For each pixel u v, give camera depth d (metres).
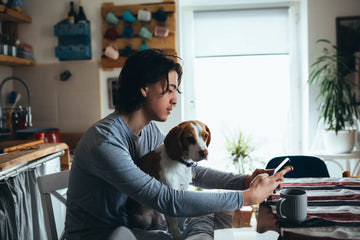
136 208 1.03
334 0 2.57
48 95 2.76
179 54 2.68
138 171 0.90
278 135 2.89
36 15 2.72
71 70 2.73
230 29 2.80
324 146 2.55
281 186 1.17
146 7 2.62
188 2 2.74
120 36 2.67
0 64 2.60
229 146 2.71
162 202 0.87
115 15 2.65
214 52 2.82
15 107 2.76
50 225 1.19
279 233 0.83
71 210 0.99
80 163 0.93
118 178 0.87
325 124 2.57
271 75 2.84
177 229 1.00
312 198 1.09
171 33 2.63
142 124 1.04
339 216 0.91
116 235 0.60
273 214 0.96
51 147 1.89
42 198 1.19
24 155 1.60
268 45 2.79
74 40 2.67
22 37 2.74
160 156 1.02
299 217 0.86
